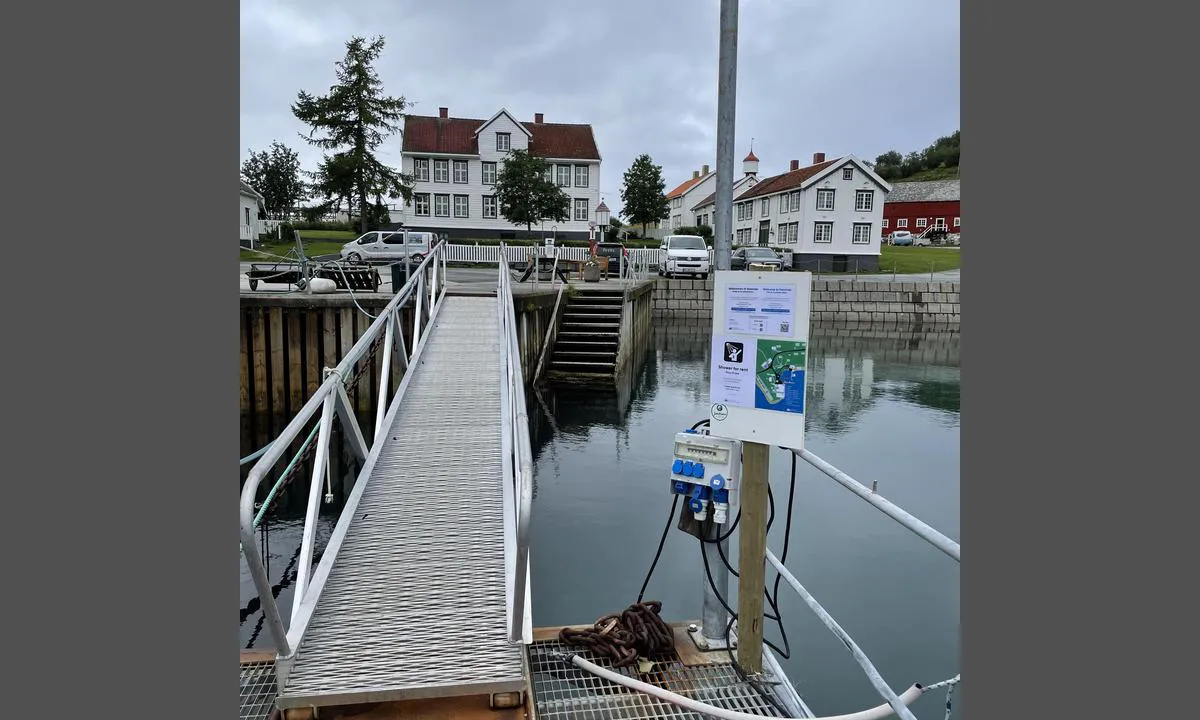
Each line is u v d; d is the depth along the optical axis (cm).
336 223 5375
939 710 445
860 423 1294
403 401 695
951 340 2644
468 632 355
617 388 1552
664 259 3089
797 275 323
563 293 1673
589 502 834
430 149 4519
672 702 325
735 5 346
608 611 568
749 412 343
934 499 867
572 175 4747
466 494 500
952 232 6200
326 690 314
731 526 375
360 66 3353
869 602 595
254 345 1241
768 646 389
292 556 701
